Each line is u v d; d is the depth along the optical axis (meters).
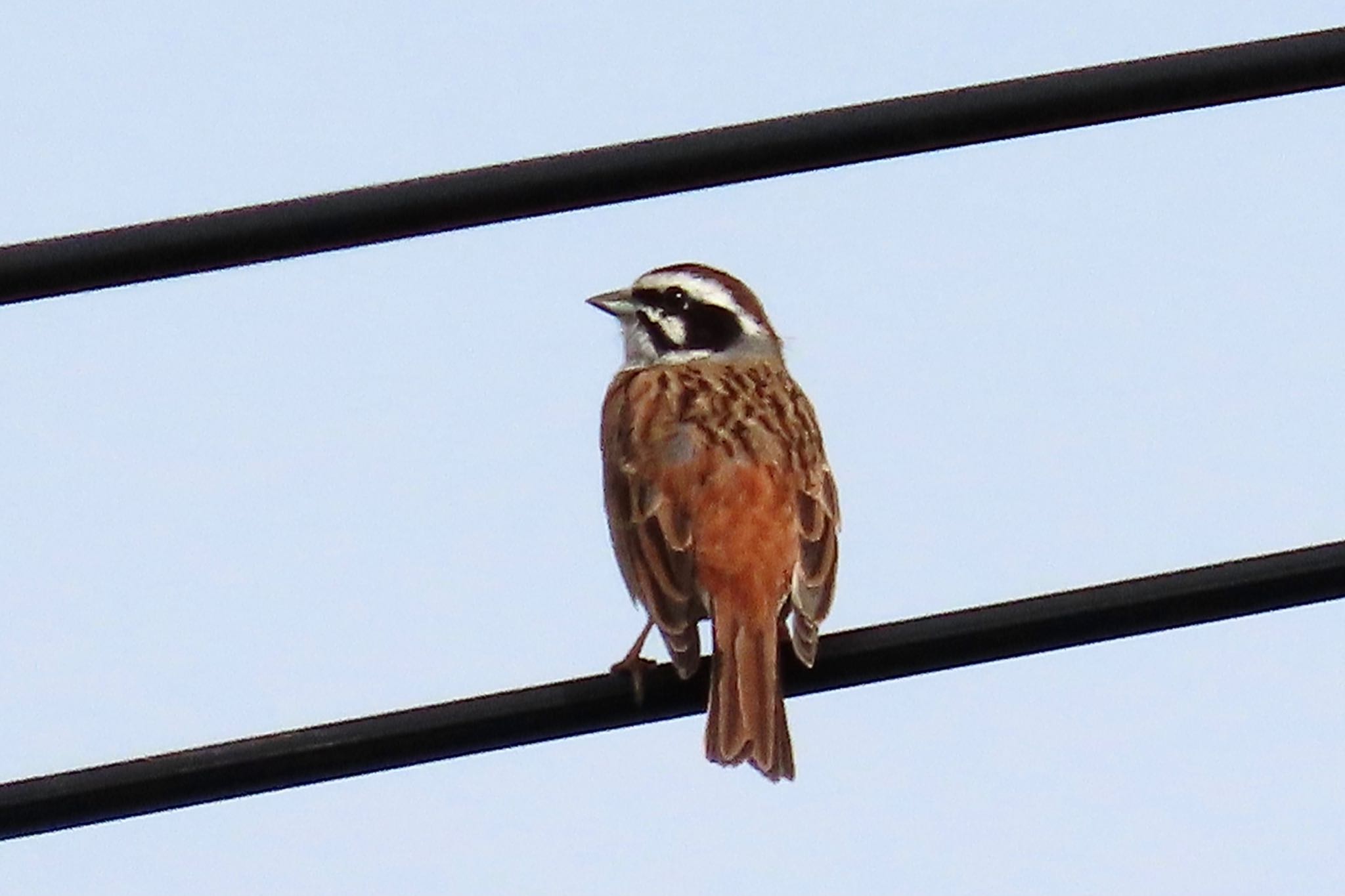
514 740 12.65
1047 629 12.69
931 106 12.82
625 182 12.80
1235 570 12.55
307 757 12.38
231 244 12.66
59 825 12.21
